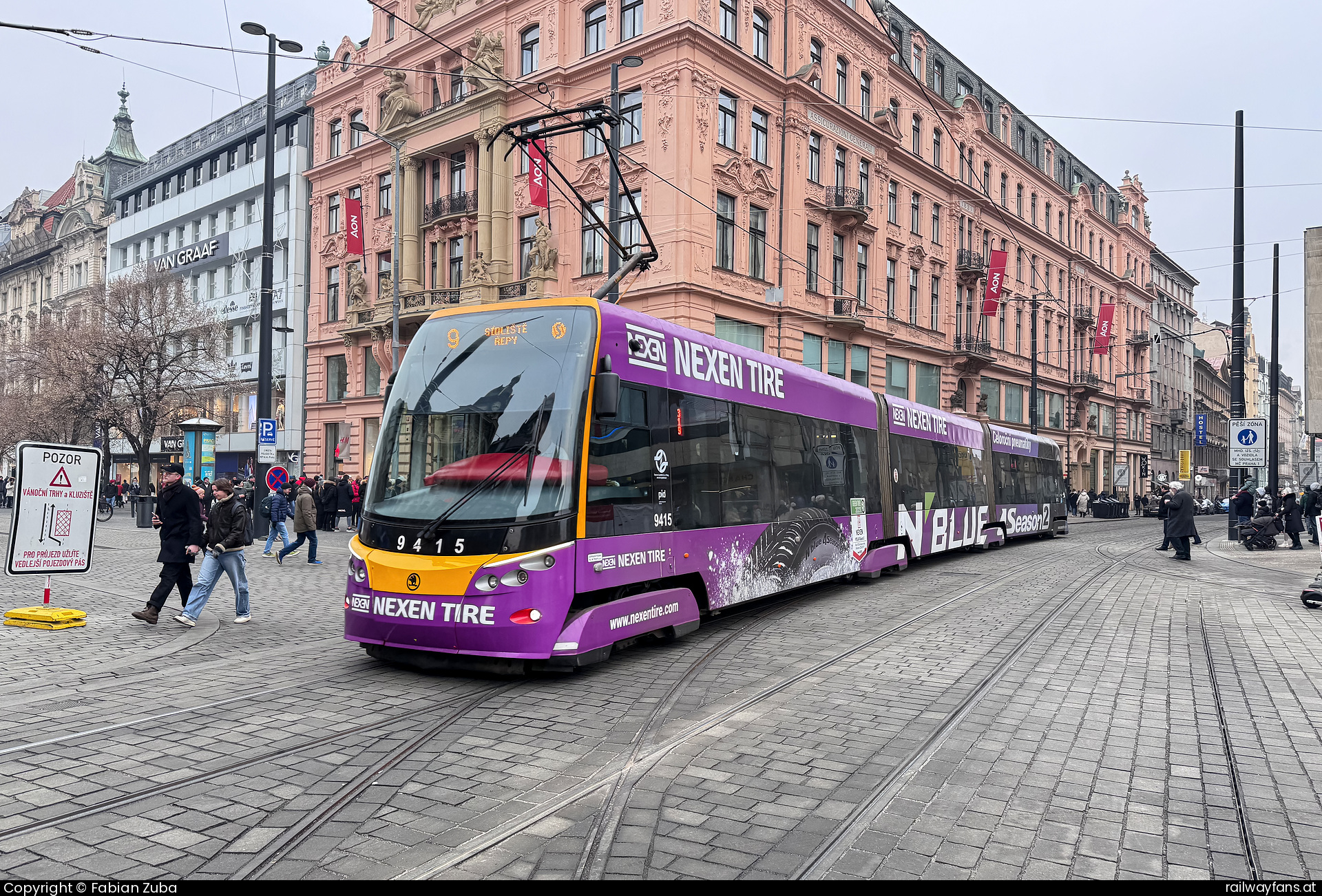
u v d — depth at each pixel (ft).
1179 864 12.18
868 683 23.18
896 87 113.60
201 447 91.50
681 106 80.69
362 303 113.29
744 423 33.55
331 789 14.87
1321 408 64.13
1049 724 19.34
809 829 13.35
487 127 95.14
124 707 20.06
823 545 39.70
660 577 27.20
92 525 32.83
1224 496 300.61
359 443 113.80
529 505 23.09
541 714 20.01
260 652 26.94
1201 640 29.63
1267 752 17.39
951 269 127.13
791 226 92.73
